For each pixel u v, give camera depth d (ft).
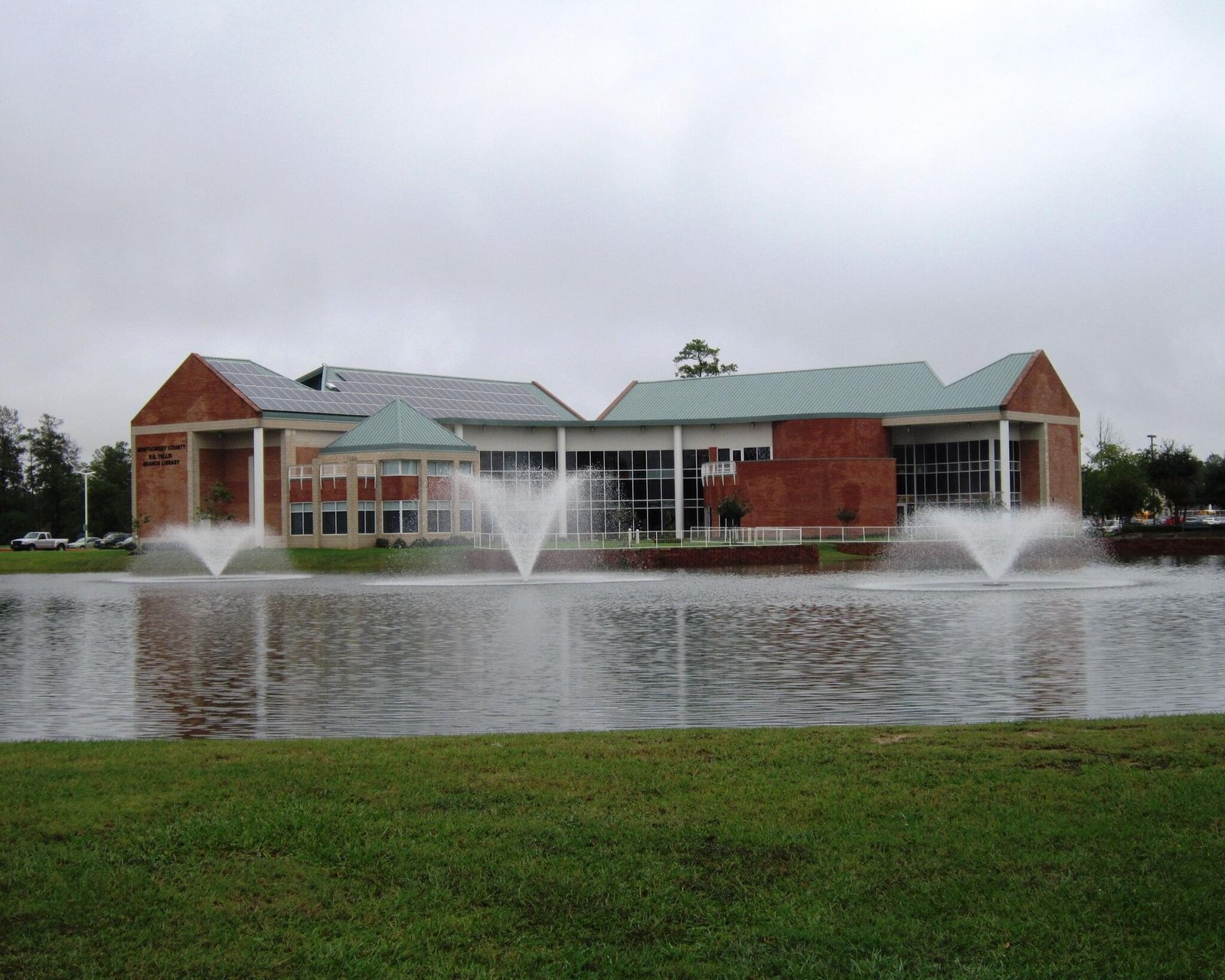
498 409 344.69
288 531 291.38
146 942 30.48
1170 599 145.48
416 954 29.86
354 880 33.94
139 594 178.40
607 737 52.21
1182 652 92.38
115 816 38.99
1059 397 328.70
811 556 237.66
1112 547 256.73
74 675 86.63
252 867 34.78
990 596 151.84
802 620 121.80
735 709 67.67
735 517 293.84
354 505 280.31
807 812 38.75
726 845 35.94
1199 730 50.90
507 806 39.86
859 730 53.16
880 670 83.76
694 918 31.58
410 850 35.76
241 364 306.55
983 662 87.61
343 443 286.87
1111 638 102.89
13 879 33.83
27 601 165.37
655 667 86.99
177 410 301.43
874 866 34.22
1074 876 33.35
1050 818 37.65
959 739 49.80
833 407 331.16
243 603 156.35
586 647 100.17
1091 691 72.79
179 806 40.09
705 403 346.74
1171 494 382.42
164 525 304.91
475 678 81.82
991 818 37.73
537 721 64.39
